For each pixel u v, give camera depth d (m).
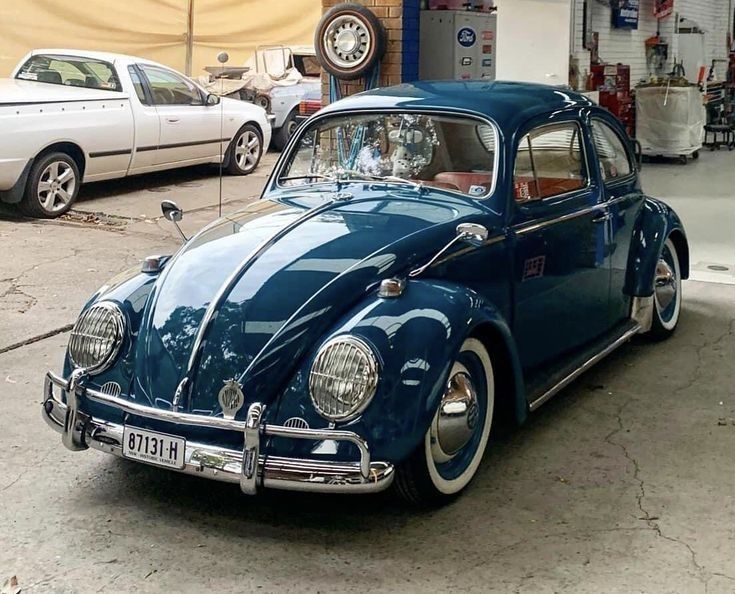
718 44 22.22
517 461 4.34
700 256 8.29
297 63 15.62
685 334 6.26
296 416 3.47
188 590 3.30
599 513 3.84
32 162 9.43
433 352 3.53
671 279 6.09
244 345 3.58
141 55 15.53
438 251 4.00
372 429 3.38
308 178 4.96
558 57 12.32
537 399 4.39
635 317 5.69
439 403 3.53
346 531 3.71
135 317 3.93
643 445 4.52
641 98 13.95
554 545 3.58
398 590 3.29
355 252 3.87
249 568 3.44
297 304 3.63
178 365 3.65
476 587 3.31
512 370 4.09
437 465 3.80
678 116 13.82
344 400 3.39
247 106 12.44
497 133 4.50
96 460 4.37
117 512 3.87
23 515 3.84
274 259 3.89
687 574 3.38
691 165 13.97
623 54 16.75
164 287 3.93
